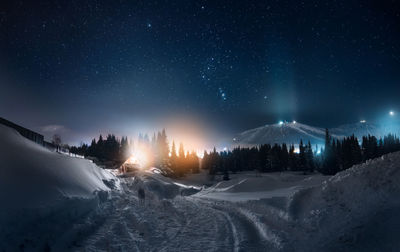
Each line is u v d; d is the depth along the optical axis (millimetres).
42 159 9414
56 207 6965
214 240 7531
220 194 26859
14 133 10023
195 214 11883
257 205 12273
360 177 8750
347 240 6062
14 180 6809
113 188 17484
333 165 65438
